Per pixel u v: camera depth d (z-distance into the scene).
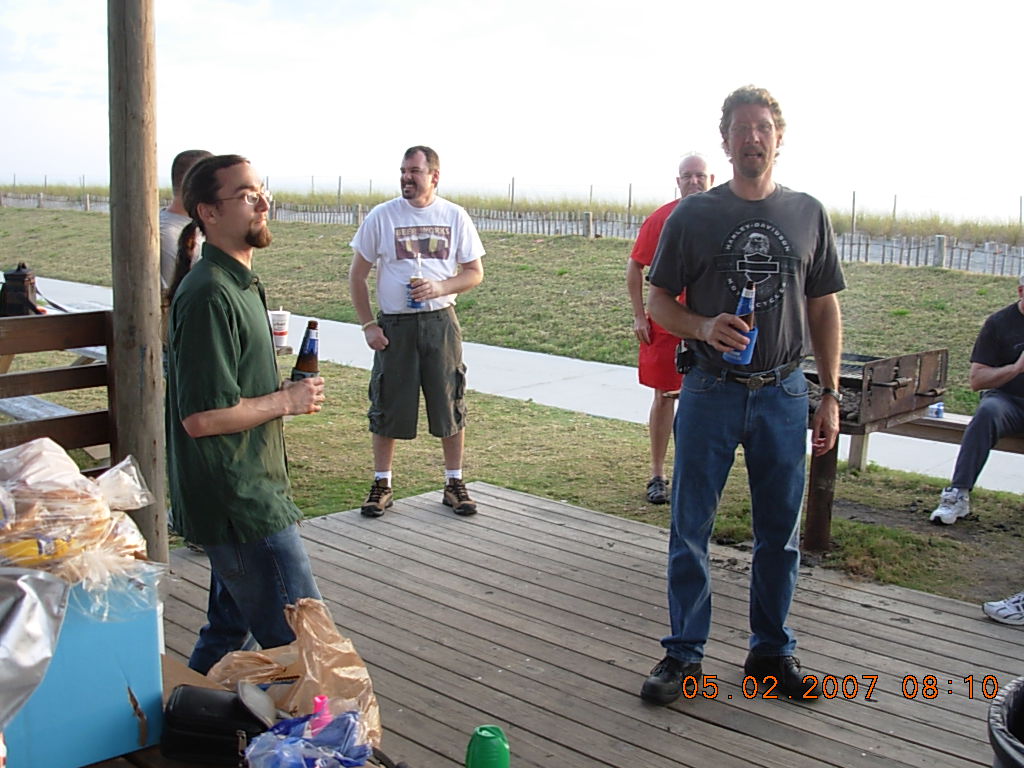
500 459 6.36
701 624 3.21
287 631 2.58
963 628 3.75
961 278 13.36
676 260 3.12
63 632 1.84
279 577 2.54
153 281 3.75
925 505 5.41
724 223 3.04
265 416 2.48
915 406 4.88
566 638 3.64
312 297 14.62
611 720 3.05
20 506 1.82
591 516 5.11
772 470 3.13
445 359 4.99
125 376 3.77
